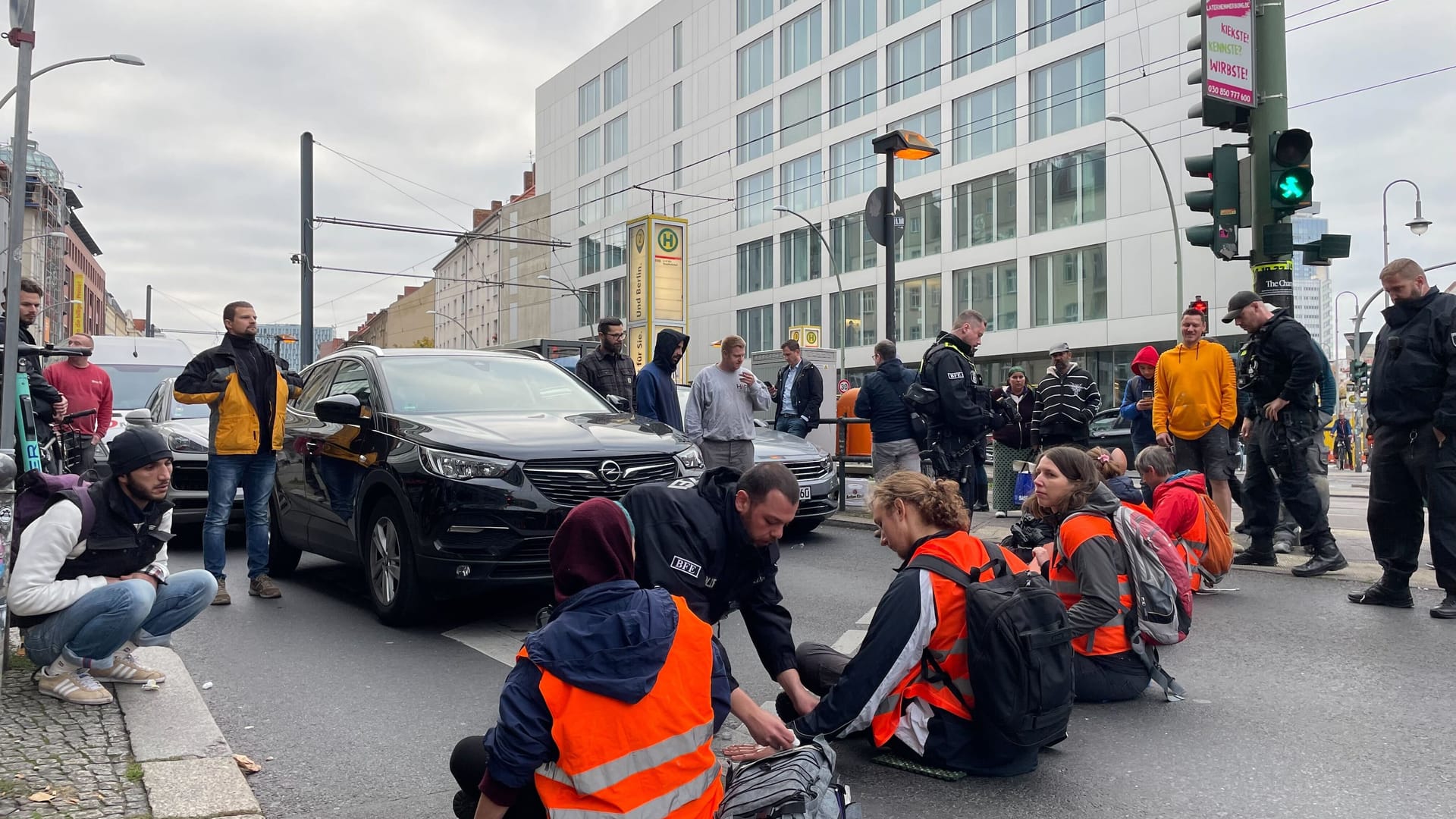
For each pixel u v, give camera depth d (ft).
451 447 19.39
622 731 7.27
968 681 12.16
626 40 184.14
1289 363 24.44
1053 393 34.06
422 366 23.80
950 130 125.29
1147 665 15.21
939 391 27.58
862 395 30.50
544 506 18.75
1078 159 111.24
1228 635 19.21
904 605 11.85
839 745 13.55
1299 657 17.63
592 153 196.13
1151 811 11.40
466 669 17.34
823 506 31.86
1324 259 27.61
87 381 30.40
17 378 17.11
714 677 7.98
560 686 7.27
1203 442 26.27
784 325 150.71
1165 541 15.28
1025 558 17.85
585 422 21.49
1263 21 27.68
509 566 18.72
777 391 44.27
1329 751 13.21
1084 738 13.80
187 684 15.12
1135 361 36.50
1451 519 19.98
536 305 220.02
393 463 20.10
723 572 11.35
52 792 10.84
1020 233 117.19
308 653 18.38
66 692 13.94
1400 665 17.03
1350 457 103.76
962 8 123.13
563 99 204.74
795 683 12.17
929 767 12.38
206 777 11.45
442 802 11.76
